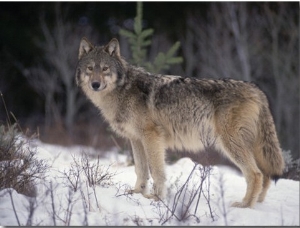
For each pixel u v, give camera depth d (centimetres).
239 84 1415
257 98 1412
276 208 1402
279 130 3309
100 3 4088
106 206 1230
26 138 1636
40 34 3850
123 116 1436
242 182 1675
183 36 3975
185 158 1866
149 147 1404
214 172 1712
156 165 1397
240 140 1382
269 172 1429
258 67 3553
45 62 3866
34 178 1329
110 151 2347
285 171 1855
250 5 3697
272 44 3603
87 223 1084
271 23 3597
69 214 1125
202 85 1420
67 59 3678
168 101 1423
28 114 3859
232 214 1283
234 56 3603
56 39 3731
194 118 1420
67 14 3966
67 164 1625
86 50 1467
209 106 1405
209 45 3656
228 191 1541
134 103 1420
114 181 1518
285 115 3378
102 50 1434
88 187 1309
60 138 2783
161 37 3916
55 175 1409
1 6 3934
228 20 3588
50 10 3941
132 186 1500
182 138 1444
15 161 1326
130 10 4119
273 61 3481
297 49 3500
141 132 1414
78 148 2420
